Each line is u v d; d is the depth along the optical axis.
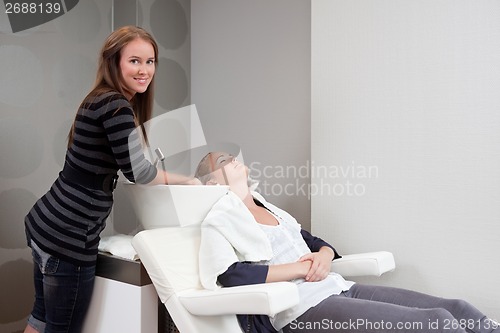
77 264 1.61
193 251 1.68
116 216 2.57
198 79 2.92
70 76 2.44
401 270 1.99
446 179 1.89
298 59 2.50
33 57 2.30
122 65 1.69
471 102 1.83
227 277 1.57
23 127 2.27
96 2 2.53
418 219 1.95
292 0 2.52
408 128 1.97
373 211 2.06
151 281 1.63
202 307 1.48
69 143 1.68
